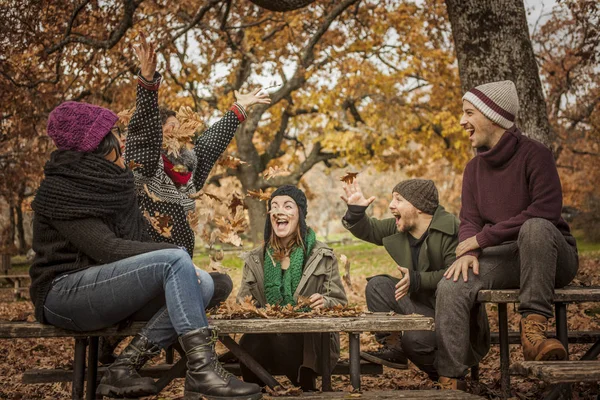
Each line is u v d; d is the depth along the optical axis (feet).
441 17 58.85
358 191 12.91
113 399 9.21
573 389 12.19
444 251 12.00
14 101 35.22
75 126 8.84
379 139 74.74
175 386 14.60
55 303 8.84
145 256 8.63
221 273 11.19
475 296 10.76
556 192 10.89
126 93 41.81
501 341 11.15
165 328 8.96
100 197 8.74
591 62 33.01
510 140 11.28
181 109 12.27
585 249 67.41
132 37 36.37
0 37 31.04
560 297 10.20
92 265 8.89
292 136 83.05
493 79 23.21
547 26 47.88
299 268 11.57
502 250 11.00
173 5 38.47
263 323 9.07
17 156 52.24
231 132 13.37
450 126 72.13
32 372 11.71
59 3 31.60
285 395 9.23
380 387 14.20
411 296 12.27
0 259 47.52
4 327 9.11
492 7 23.32
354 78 69.51
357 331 9.25
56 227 8.76
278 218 11.55
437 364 10.95
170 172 11.42
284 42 60.39
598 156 79.77
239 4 47.21
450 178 120.57
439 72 72.28
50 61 34.60
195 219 11.62
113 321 8.92
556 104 61.05
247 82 66.18
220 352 19.03
